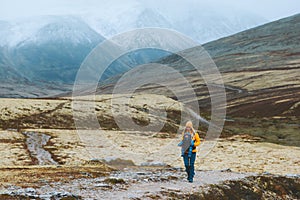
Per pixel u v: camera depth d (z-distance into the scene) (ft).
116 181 71.82
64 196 56.13
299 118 497.46
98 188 65.00
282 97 633.20
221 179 80.12
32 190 59.00
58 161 180.45
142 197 59.16
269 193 80.07
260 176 87.04
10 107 393.09
